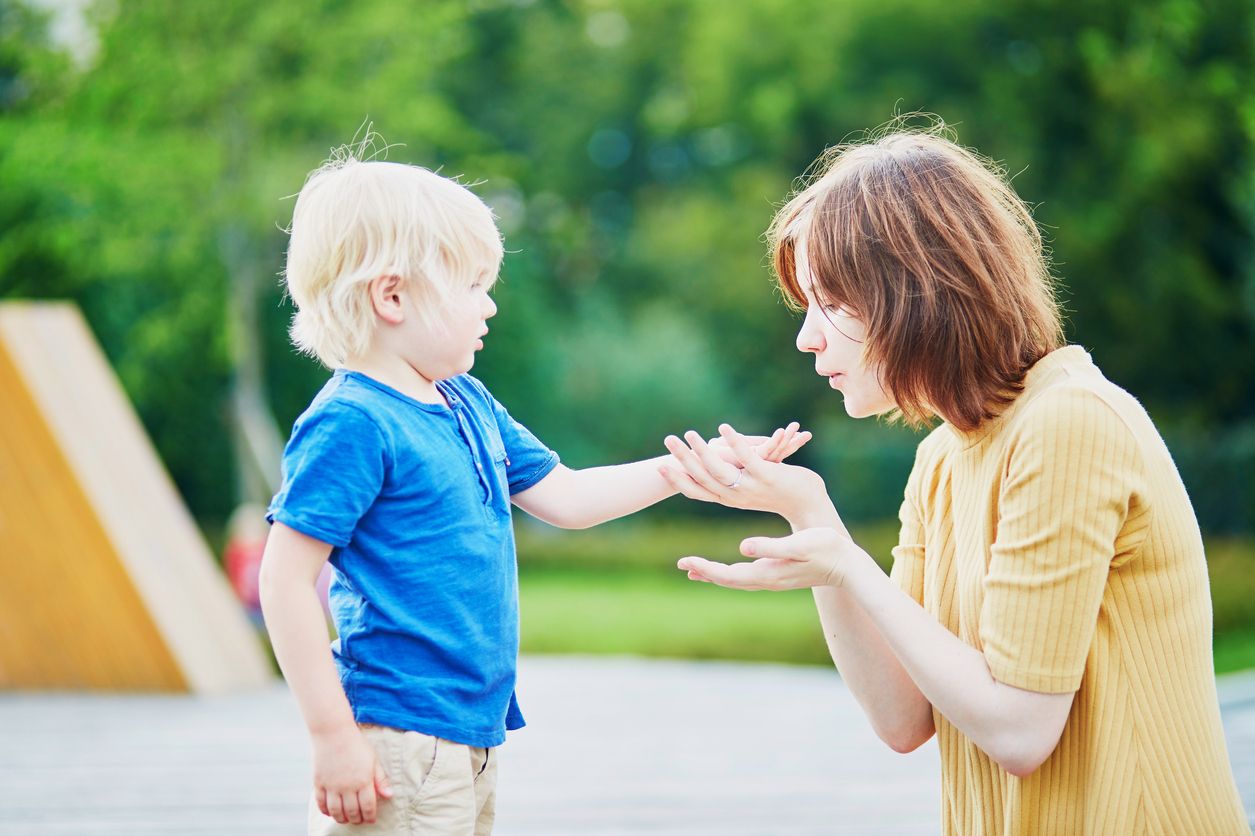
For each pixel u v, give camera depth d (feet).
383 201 8.21
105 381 26.45
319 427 7.86
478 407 8.84
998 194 7.82
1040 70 73.82
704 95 84.53
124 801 16.53
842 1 76.38
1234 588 47.42
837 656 8.29
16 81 53.31
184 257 52.70
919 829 14.80
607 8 92.58
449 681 7.90
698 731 21.68
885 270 7.40
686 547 73.72
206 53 50.44
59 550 24.62
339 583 8.19
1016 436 7.20
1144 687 7.03
